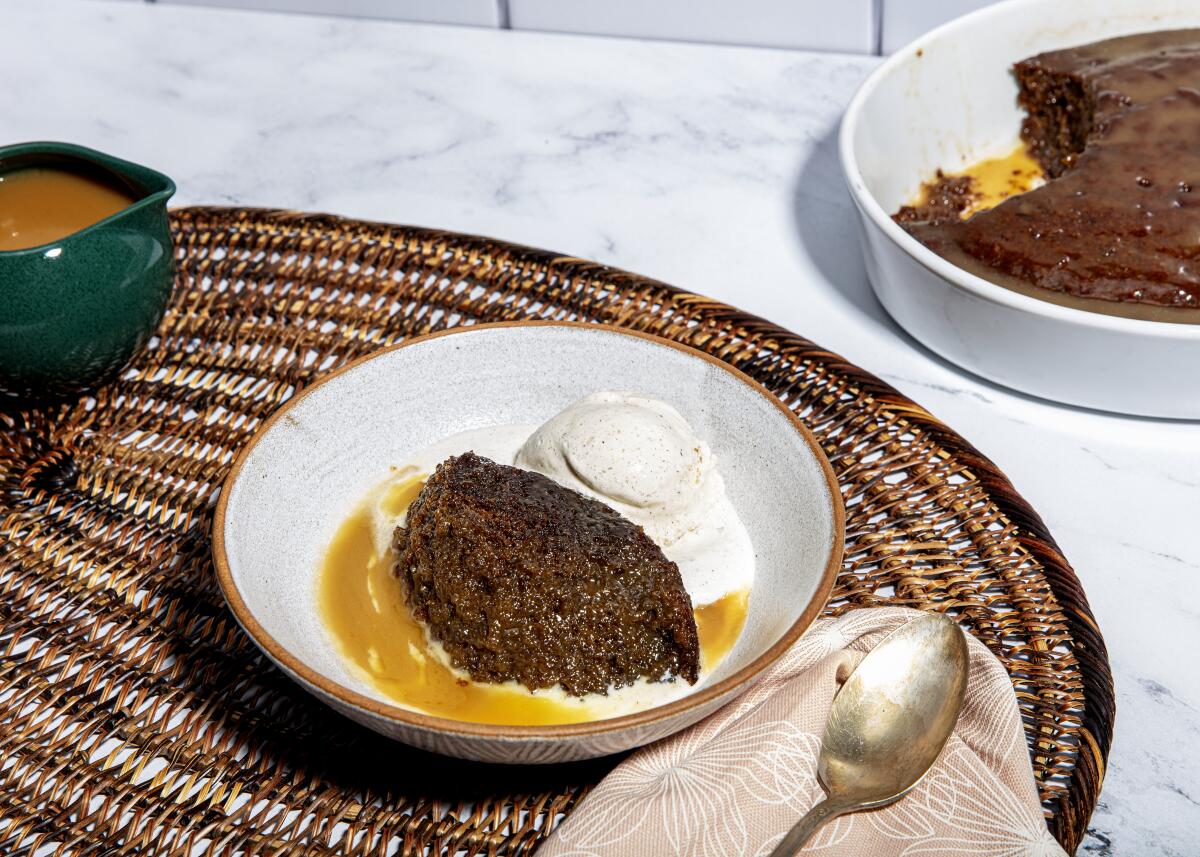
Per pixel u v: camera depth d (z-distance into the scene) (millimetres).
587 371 737
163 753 654
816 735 631
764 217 912
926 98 909
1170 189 815
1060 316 741
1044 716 656
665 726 613
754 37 1056
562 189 939
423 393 734
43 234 780
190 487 745
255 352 806
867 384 771
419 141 985
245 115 1014
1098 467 767
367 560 700
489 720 650
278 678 674
